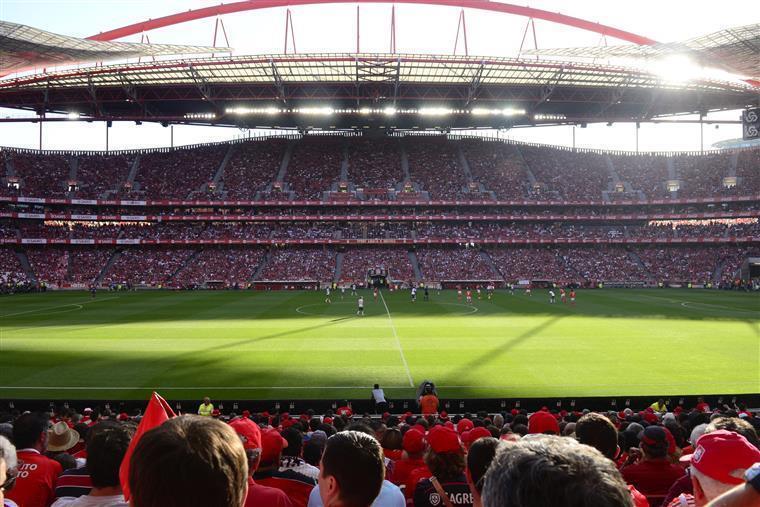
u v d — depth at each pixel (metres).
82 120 85.88
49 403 21.61
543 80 76.69
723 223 98.12
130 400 22.42
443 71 72.81
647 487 7.25
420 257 96.56
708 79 75.00
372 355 33.19
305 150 110.00
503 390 25.34
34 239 89.56
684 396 21.61
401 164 108.12
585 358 32.12
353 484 3.76
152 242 94.38
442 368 29.70
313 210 100.31
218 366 30.36
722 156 105.12
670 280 90.88
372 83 77.50
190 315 53.03
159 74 72.88
